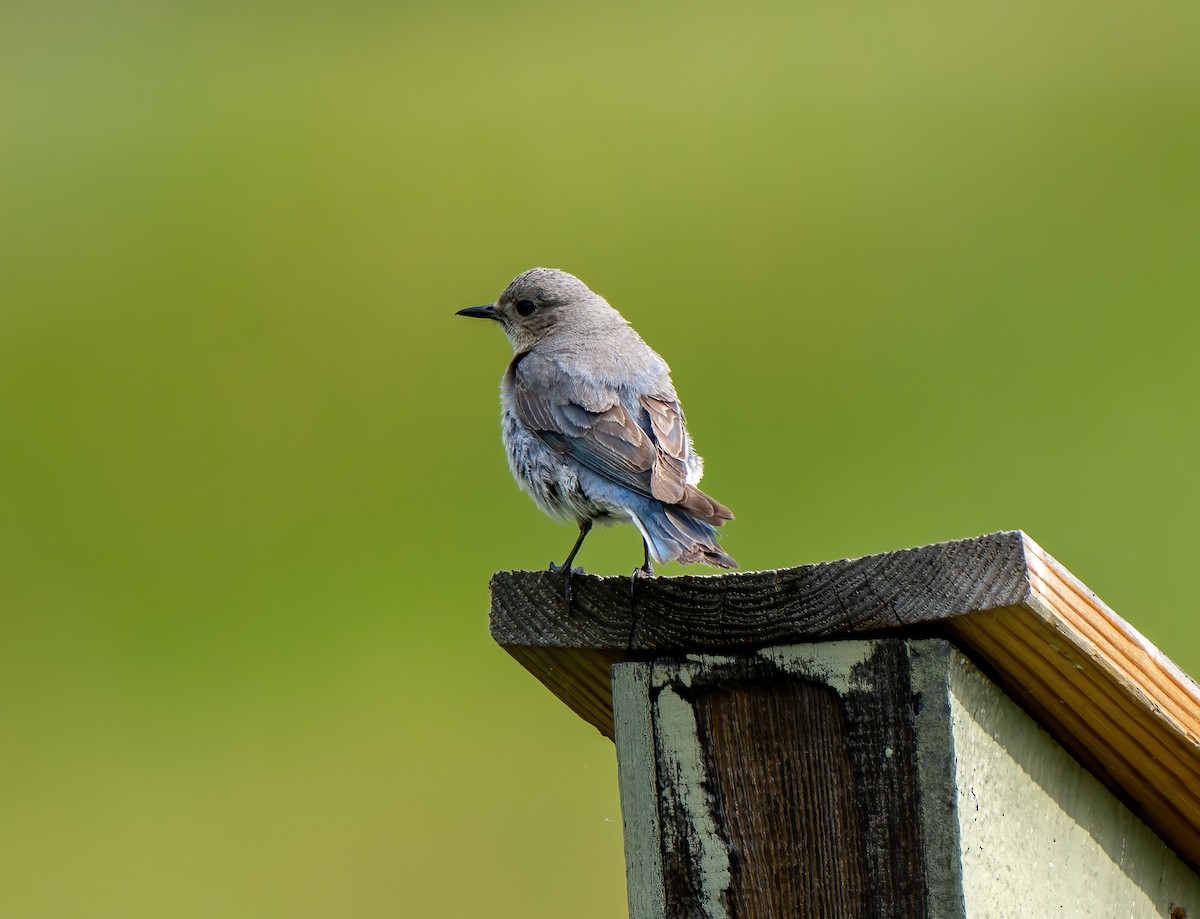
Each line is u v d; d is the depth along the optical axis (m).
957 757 5.70
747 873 6.08
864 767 5.85
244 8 29.30
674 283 20.31
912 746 5.75
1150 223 20.77
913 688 5.75
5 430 19.62
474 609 16.44
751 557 15.77
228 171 23.73
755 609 6.02
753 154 23.12
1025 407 17.86
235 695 15.83
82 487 18.80
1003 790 5.88
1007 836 5.87
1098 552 15.47
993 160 22.16
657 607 6.27
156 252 22.22
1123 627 5.70
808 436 17.55
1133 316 19.03
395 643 16.23
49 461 19.11
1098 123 23.08
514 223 21.72
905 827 5.77
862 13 26.95
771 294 20.05
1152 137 22.56
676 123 23.16
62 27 28.56
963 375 18.61
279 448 19.14
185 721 15.60
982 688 5.83
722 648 6.14
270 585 17.36
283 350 20.31
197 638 16.66
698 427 18.03
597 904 12.54
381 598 16.69
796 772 5.99
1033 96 23.88
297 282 21.17
